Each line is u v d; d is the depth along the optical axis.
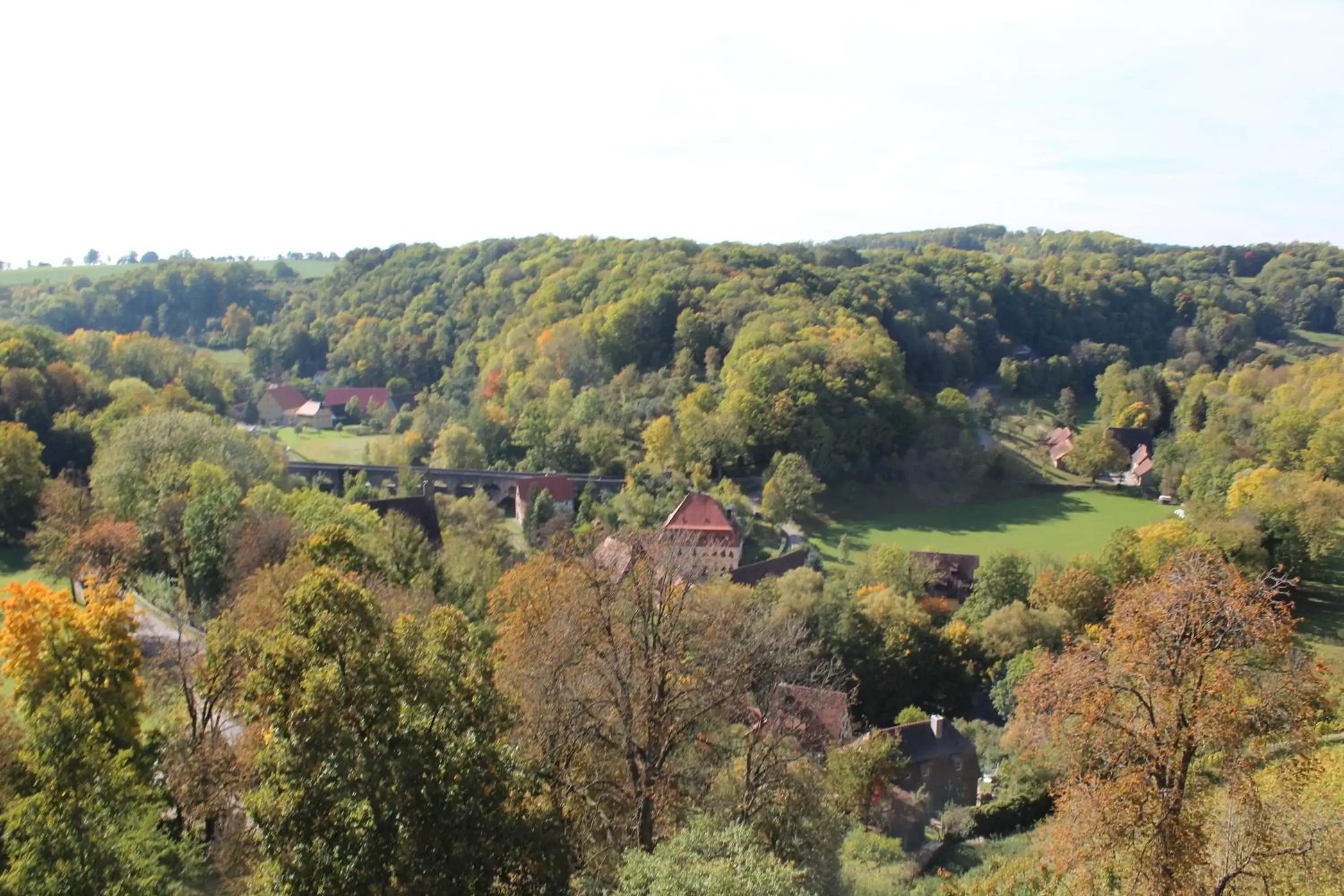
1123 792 24.03
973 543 117.69
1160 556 91.12
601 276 187.88
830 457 132.62
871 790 45.81
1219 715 23.00
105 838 25.91
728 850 22.53
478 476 135.38
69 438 102.44
